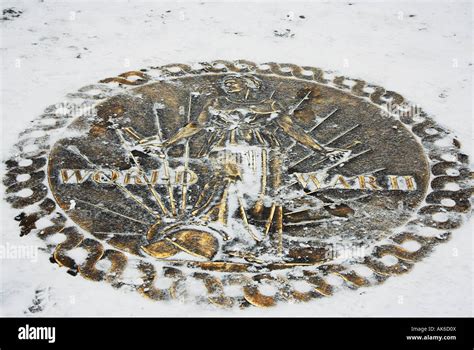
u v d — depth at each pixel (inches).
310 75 250.8
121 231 167.9
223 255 161.8
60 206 175.8
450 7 317.4
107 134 208.5
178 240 165.9
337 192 185.6
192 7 307.7
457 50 276.5
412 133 216.4
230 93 233.8
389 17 305.7
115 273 155.1
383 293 153.1
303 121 219.5
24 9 294.5
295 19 300.4
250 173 191.3
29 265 155.9
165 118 218.1
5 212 172.9
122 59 257.3
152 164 194.4
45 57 255.1
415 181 192.5
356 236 169.9
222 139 206.7
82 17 291.7
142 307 146.3
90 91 232.8
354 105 231.1
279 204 179.6
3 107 220.1
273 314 145.9
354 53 270.8
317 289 153.4
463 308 149.5
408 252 165.5
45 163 193.2
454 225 175.5
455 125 222.4
